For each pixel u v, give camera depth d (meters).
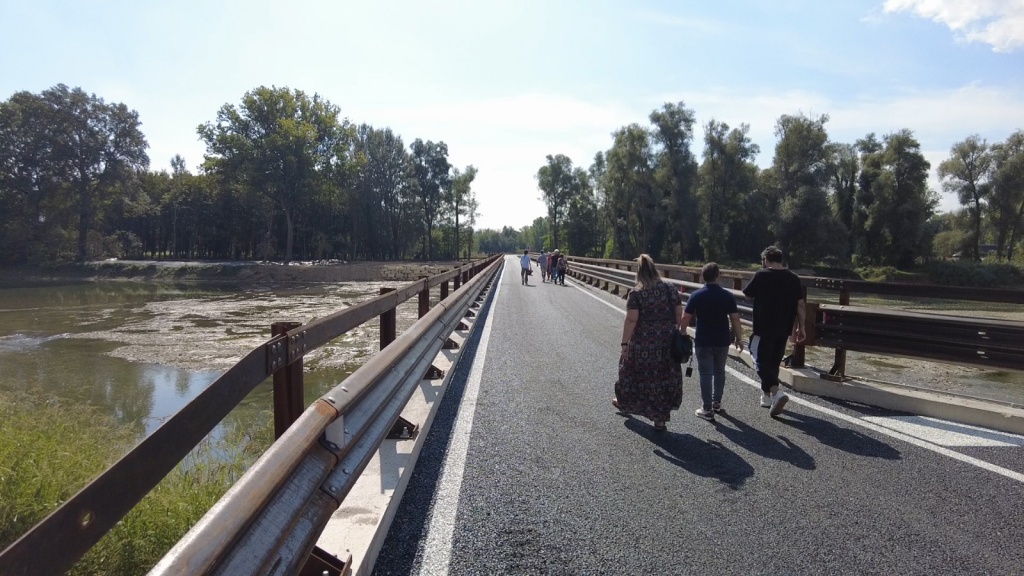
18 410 9.44
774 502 3.86
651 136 63.41
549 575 2.96
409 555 3.12
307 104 70.75
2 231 65.69
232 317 27.59
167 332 22.48
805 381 6.86
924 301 34.72
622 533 3.41
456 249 105.69
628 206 69.56
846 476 4.32
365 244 96.88
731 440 5.14
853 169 61.25
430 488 4.00
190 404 1.70
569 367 8.09
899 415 5.96
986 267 49.22
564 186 97.12
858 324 6.76
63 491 5.44
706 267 6.01
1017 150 53.94
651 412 5.33
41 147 68.06
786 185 56.19
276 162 66.19
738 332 5.95
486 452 4.71
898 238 54.06
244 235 90.00
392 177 98.31
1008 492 4.06
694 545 3.29
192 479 5.64
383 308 4.42
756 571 3.04
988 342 5.94
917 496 3.97
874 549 3.28
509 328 12.05
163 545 4.30
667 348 5.35
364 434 3.05
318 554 2.52
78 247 71.94
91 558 4.12
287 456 1.96
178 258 91.56
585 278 28.59
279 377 2.78
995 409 5.54
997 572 3.07
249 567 1.65
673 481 4.19
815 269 54.16
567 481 4.16
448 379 6.71
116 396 12.73
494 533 3.38
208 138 67.19
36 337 21.56
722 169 63.94
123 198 79.06
